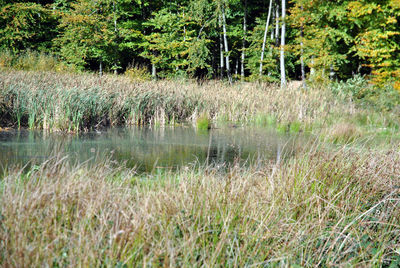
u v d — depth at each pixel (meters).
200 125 14.09
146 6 32.66
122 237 2.79
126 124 14.90
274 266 3.08
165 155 8.75
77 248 2.70
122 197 3.65
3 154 8.09
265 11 33.56
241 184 4.34
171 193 3.96
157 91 16.22
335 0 21.12
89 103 13.34
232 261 2.97
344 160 5.27
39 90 12.91
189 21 30.08
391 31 19.62
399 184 4.83
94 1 26.39
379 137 11.61
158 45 28.17
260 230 3.36
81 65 26.73
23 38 28.89
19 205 3.08
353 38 21.94
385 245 3.52
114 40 27.33
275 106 16.98
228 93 18.05
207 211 3.56
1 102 12.23
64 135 11.32
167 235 2.94
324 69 21.56
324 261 3.32
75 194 3.37
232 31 31.97
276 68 28.16
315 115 16.09
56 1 32.16
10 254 2.63
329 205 4.08
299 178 4.66
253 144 10.62
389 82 19.05
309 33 22.83
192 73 29.09
